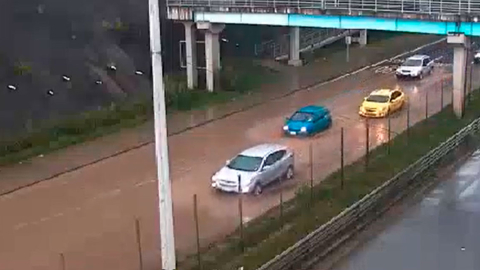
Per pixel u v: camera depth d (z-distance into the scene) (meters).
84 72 41.47
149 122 38.56
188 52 44.66
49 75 39.47
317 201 25.84
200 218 25.09
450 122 36.41
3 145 33.03
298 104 42.44
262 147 29.05
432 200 27.33
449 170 30.66
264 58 55.47
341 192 26.62
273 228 23.64
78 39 42.78
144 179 29.94
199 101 42.59
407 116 37.97
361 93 45.16
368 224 25.08
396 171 28.80
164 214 17.39
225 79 46.91
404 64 49.56
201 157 32.28
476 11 36.12
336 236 23.64
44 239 24.03
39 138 34.59
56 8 42.41
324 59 56.69
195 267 20.97
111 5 46.28
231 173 27.38
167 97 41.75
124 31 45.91
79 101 39.91
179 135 36.12
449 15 35.78
